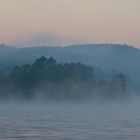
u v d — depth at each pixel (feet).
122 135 331.36
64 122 467.52
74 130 372.38
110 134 338.95
